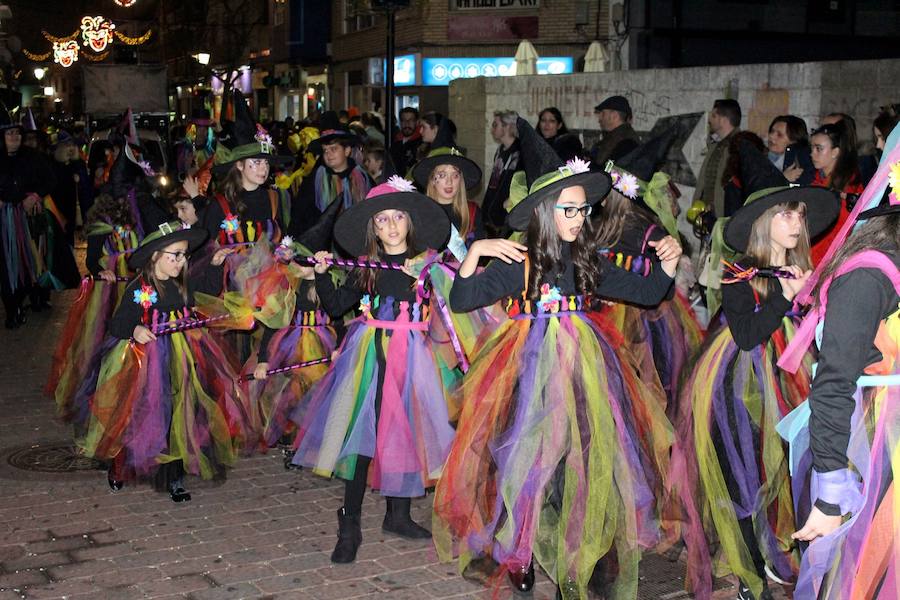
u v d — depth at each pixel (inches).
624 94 480.1
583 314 181.8
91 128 1114.7
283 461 274.1
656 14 698.8
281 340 270.5
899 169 130.4
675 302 235.1
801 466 147.3
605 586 175.2
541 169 179.8
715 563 191.3
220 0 1646.2
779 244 183.9
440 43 909.2
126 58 1914.4
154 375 239.1
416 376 207.3
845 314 128.6
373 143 362.6
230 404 255.6
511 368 180.4
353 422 205.8
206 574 200.1
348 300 217.6
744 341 182.1
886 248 129.3
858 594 130.9
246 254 279.0
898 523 129.0
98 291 319.0
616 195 208.4
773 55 740.7
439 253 219.8
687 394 195.9
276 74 1465.3
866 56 770.2
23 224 463.8
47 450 283.3
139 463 237.1
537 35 871.7
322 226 247.6
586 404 174.4
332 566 204.2
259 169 291.1
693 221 323.6
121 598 189.3
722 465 186.2
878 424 131.6
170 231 240.5
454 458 182.7
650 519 176.2
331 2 1237.7
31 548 213.0
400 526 219.0
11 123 468.4
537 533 174.1
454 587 194.5
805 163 307.6
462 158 268.5
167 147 770.2
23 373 374.9
